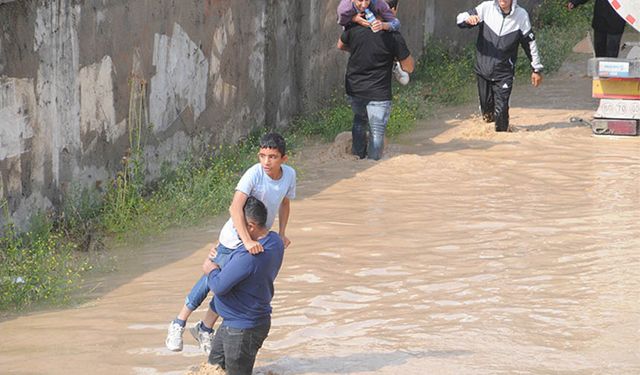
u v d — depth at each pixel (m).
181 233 21.12
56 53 20.06
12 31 18.84
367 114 26.70
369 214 21.91
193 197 22.47
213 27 25.81
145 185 23.19
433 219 21.38
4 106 18.77
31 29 19.31
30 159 19.59
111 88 21.91
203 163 25.42
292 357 13.95
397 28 26.02
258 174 13.26
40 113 19.78
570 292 16.41
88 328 15.52
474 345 14.16
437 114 33.41
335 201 23.05
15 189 19.22
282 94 30.08
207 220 22.06
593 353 13.74
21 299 16.80
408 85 36.31
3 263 18.05
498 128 29.95
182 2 24.28
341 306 16.14
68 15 20.33
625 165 26.03
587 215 21.33
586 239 19.52
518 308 15.67
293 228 20.92
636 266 17.64
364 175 25.41
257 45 28.25
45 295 16.88
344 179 25.08
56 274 18.30
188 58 24.78
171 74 24.06
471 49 41.81
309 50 31.28
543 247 19.08
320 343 14.48
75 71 20.70
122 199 21.47
